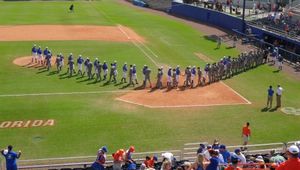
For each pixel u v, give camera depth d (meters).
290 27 66.12
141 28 77.31
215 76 47.62
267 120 37.12
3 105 38.06
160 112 37.94
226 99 41.88
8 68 49.28
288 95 43.88
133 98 41.09
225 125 35.69
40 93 41.47
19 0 109.56
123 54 57.47
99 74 46.03
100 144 31.38
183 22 86.31
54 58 54.25
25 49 58.50
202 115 37.66
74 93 41.81
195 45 65.25
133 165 22.39
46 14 88.62
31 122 34.75
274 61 55.97
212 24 84.44
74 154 29.61
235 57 56.19
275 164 19.09
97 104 39.22
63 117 35.97
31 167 26.11
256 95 43.44
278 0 83.25
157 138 32.69
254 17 76.38
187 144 30.75
